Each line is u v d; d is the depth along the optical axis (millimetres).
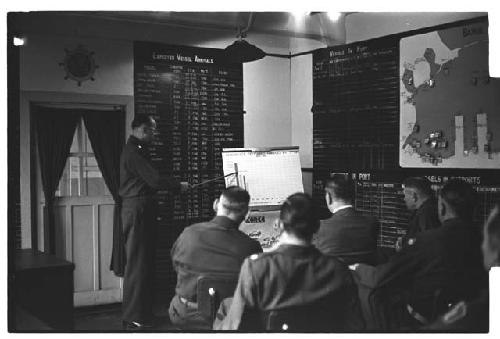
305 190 6586
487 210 4855
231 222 4094
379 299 4172
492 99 4836
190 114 6176
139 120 5336
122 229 5500
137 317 5262
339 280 3555
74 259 5613
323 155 6371
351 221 4445
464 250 4035
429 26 5336
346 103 6117
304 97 6707
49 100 5426
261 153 5645
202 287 3988
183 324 4109
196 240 4051
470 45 4980
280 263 3539
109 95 5723
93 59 5629
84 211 5672
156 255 5977
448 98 5148
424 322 4098
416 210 4992
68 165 5621
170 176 6066
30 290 4316
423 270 4055
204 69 6246
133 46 5844
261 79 6668
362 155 5953
